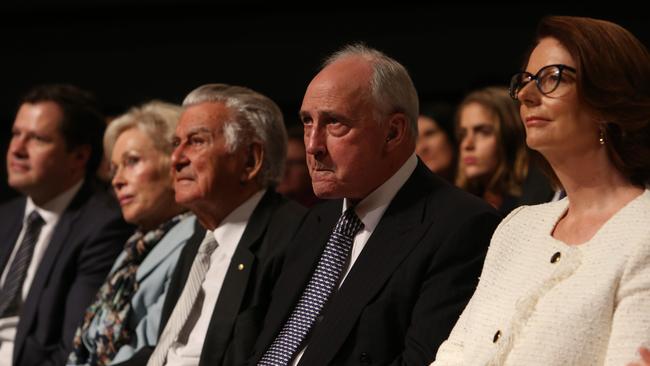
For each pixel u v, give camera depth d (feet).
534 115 13.21
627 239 12.41
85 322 24.36
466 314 14.47
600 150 13.10
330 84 17.63
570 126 12.98
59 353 26.00
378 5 39.34
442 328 15.94
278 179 21.77
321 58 40.34
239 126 21.15
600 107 12.76
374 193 17.89
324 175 17.71
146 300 23.06
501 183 26.08
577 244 13.16
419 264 16.63
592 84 12.79
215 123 21.08
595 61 12.81
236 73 41.86
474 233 16.61
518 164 25.95
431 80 38.04
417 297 16.61
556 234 13.67
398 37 38.78
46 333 26.58
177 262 22.15
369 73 17.69
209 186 20.95
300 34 40.81
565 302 12.51
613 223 12.73
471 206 17.01
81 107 29.40
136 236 25.03
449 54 37.81
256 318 19.69
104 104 43.50
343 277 17.94
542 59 13.23
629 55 12.90
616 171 13.15
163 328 21.57
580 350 12.19
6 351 27.43
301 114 18.06
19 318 27.14
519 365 12.55
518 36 36.63
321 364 16.67
